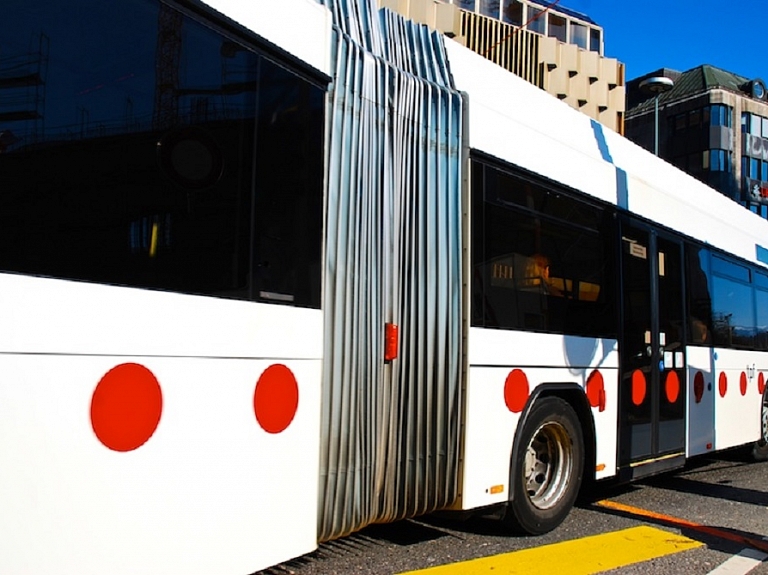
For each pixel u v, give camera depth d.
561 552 4.96
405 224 4.21
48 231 2.54
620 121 32.56
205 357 3.01
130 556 2.69
